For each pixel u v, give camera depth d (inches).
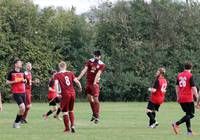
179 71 3983.8
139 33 4018.2
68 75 1371.8
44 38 3740.2
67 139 1208.8
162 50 3983.8
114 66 3914.9
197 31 4045.3
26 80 1630.2
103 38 3996.1
